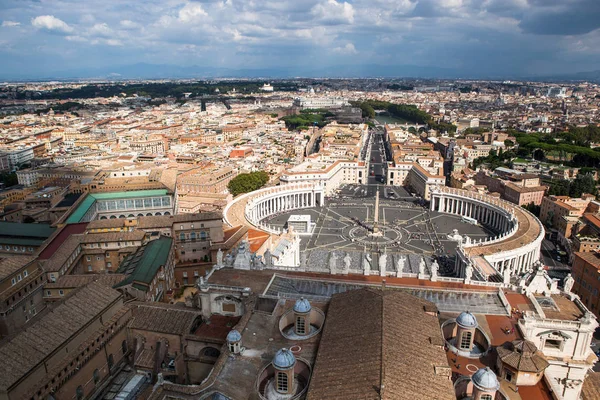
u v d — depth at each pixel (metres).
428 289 114.19
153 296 137.12
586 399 98.25
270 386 79.69
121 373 111.12
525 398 77.56
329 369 73.44
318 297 106.94
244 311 106.31
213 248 172.00
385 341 75.31
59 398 92.88
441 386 69.62
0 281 122.19
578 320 94.75
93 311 104.50
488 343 88.56
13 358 86.06
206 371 103.19
